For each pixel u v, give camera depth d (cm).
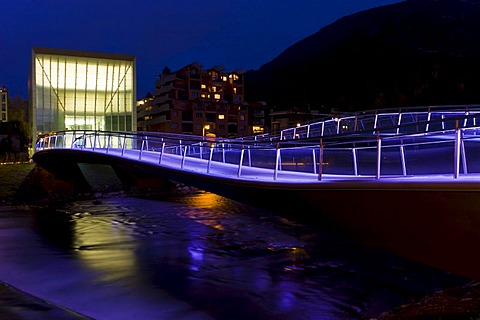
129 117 5828
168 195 4141
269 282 1344
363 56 14912
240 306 1127
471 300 966
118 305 1138
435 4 17038
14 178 4156
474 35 15250
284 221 2523
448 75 10675
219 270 1497
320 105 13238
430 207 911
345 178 1249
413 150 2328
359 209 1097
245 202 1662
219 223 2520
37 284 1337
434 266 981
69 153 3419
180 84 8219
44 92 5525
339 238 1988
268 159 3142
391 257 1602
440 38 15200
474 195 820
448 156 2114
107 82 5809
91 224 2547
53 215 2931
